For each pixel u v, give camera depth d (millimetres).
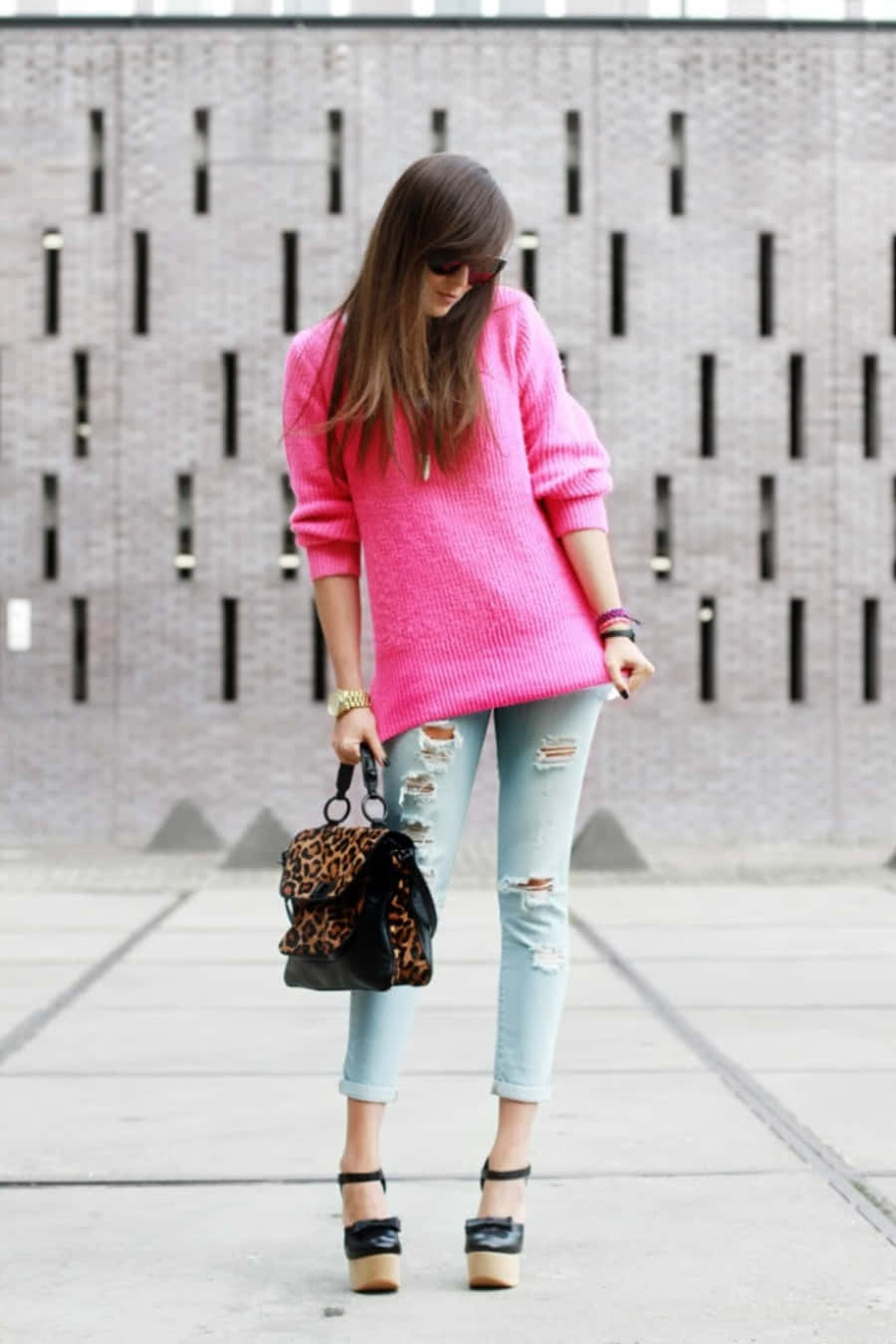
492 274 3102
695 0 23750
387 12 23672
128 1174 3957
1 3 23641
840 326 23766
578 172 23844
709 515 23547
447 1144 4234
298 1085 5074
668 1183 3844
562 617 3098
